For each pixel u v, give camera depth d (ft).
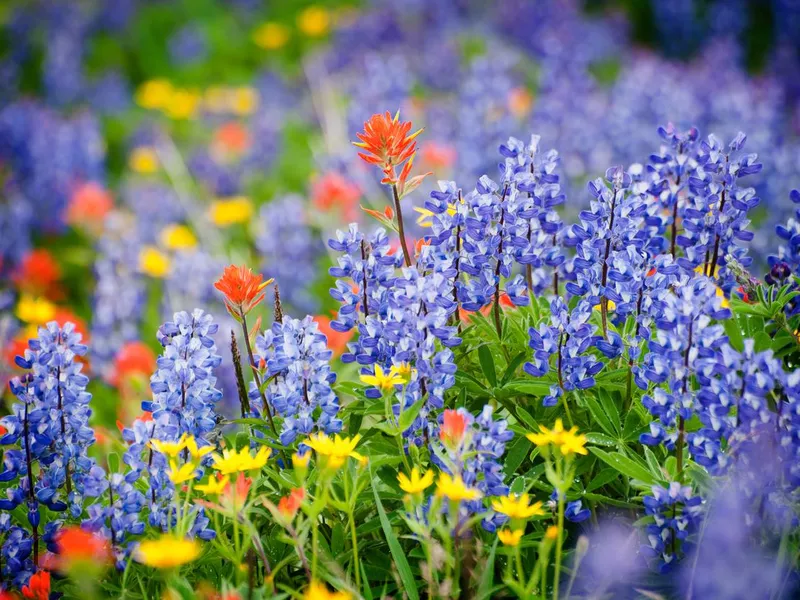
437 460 4.98
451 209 5.13
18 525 5.19
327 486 4.78
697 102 10.07
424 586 4.99
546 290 5.48
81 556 4.75
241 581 4.90
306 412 5.03
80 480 5.12
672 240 5.33
